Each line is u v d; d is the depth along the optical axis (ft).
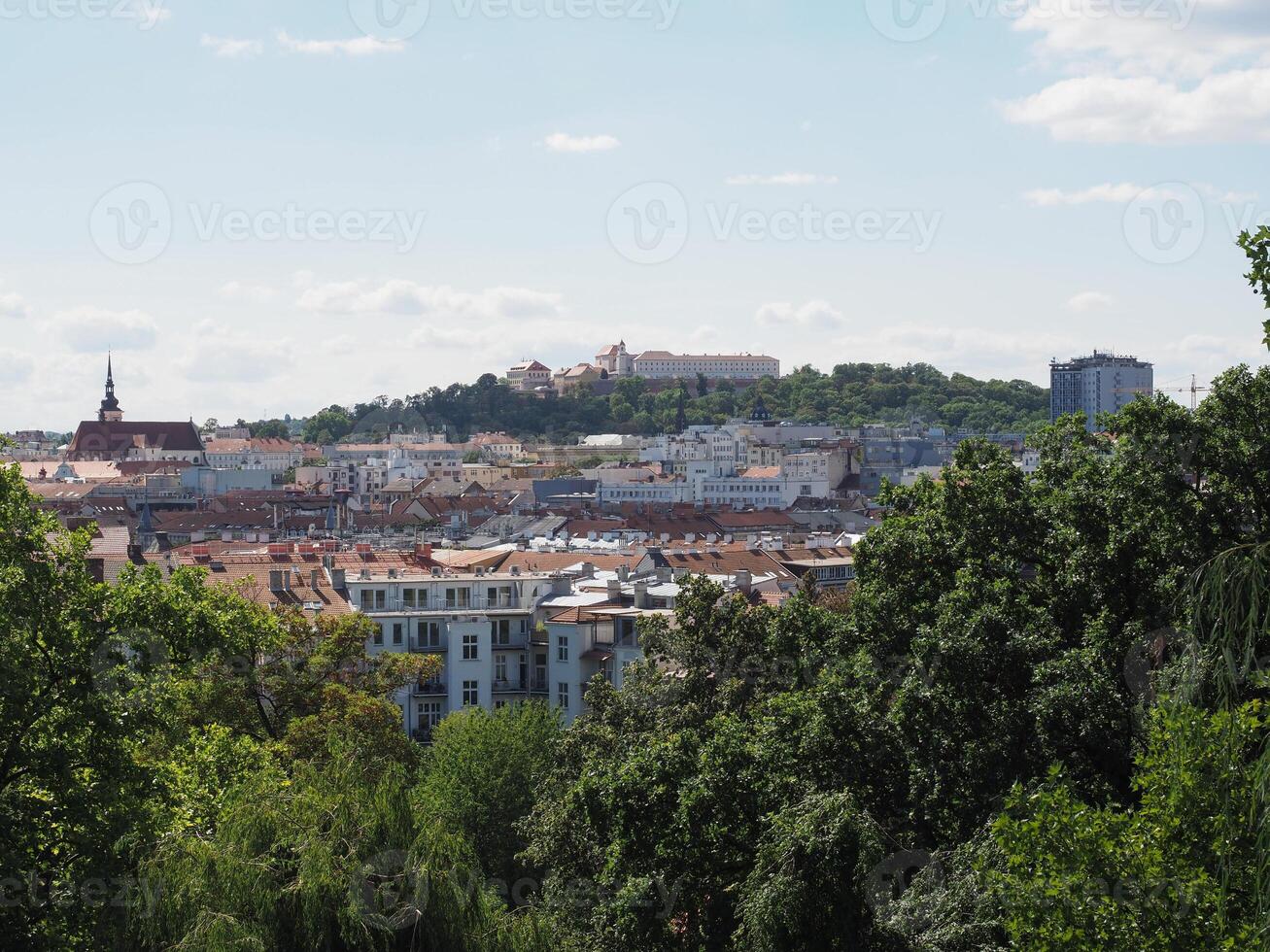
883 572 223.71
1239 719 117.91
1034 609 199.52
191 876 157.17
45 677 185.37
